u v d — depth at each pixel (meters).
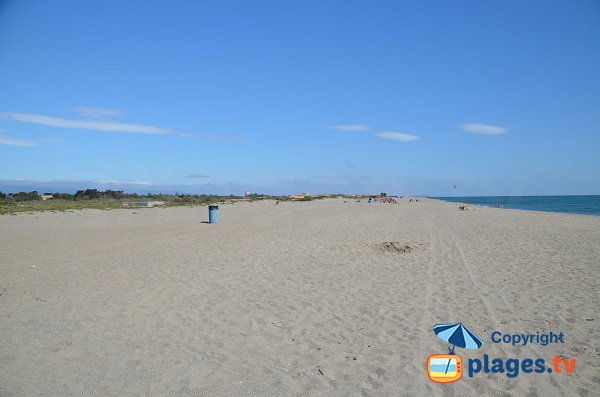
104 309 6.84
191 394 4.12
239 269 9.95
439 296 7.44
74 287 8.29
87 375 4.51
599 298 7.13
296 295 7.63
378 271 9.63
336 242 14.42
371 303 7.09
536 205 69.00
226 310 6.78
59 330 5.88
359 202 60.59
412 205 49.44
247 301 7.27
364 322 6.16
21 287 8.30
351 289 8.02
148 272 9.67
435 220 24.56
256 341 5.49
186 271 9.76
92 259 11.41
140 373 4.56
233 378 4.46
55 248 13.41
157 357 4.98
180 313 6.63
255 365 4.77
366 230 18.50
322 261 10.92
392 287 8.13
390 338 5.53
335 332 5.78
